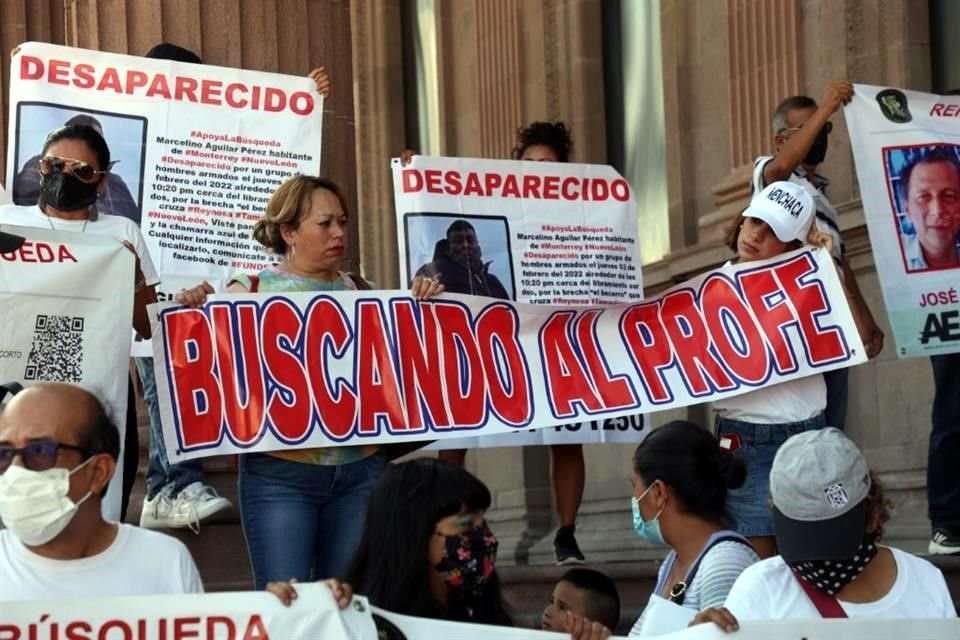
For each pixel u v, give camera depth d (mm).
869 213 9500
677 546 6598
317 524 7637
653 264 15672
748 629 5090
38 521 4977
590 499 16297
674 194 15695
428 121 20891
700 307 8516
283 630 4742
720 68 15086
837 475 5406
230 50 11609
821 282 8375
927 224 9500
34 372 7277
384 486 5465
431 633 4871
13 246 7301
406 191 9453
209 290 7805
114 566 5188
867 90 9531
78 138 8164
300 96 9656
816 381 8438
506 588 9133
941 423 10070
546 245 9602
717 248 14445
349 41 12164
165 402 7672
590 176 9758
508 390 8328
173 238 9406
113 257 7441
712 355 8453
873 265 12625
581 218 9703
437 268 9406
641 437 9602
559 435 9508
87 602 4699
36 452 4992
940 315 9477
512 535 16859
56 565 5137
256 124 9570
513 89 18125
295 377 7824
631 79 16859
